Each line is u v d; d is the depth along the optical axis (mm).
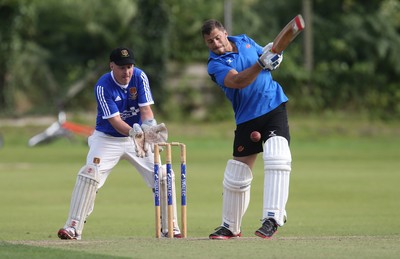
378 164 81875
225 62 26562
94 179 29781
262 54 25203
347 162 84438
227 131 122625
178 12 141875
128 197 54688
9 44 130250
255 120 26750
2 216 44750
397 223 40781
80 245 25641
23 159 87875
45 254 23625
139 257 22781
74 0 137625
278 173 26328
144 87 29719
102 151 30031
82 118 126250
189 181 64875
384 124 132250
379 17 147250
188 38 143750
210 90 138125
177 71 141000
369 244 25266
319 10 150875
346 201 51812
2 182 64625
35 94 134500
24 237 35000
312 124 127625
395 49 145875
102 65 136125
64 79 137250
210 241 26328
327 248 24297
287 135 26969
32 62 134750
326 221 41781
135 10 138000
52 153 95312
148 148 28766
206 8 144500
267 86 26812
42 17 138375
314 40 148000
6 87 130625
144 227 39781
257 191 58438
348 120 134125
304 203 50812
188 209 48031
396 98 141250
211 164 81875
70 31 139125
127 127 29094
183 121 131375
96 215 45312
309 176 68812
